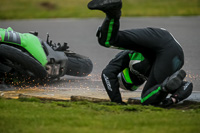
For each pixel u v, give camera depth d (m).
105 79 19.88
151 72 18.66
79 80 29.92
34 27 83.00
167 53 18.48
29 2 135.75
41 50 25.92
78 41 59.47
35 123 13.66
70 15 111.62
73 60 29.72
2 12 119.75
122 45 18.50
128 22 88.00
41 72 25.45
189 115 15.35
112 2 16.89
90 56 44.44
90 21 96.94
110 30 17.81
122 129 12.91
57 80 29.25
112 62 20.27
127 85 20.25
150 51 18.80
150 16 104.25
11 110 15.78
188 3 130.75
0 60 24.67
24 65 24.72
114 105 18.38
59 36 67.06
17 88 25.16
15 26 83.88
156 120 14.15
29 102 17.73
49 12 118.62
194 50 47.41
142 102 18.81
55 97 22.41
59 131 12.54
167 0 137.88
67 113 15.46
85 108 16.84
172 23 85.56
